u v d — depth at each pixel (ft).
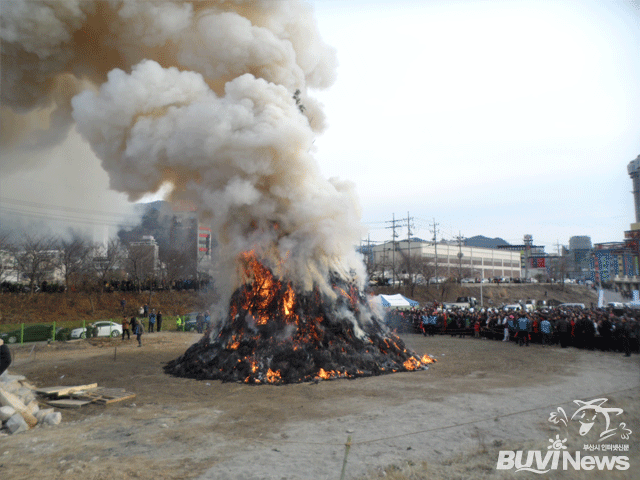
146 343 78.69
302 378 41.01
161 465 20.49
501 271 356.38
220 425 27.37
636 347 56.65
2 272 123.65
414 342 75.92
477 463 20.30
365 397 34.37
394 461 20.66
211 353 46.60
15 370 49.52
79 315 120.67
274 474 19.20
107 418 29.40
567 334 66.08
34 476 19.33
